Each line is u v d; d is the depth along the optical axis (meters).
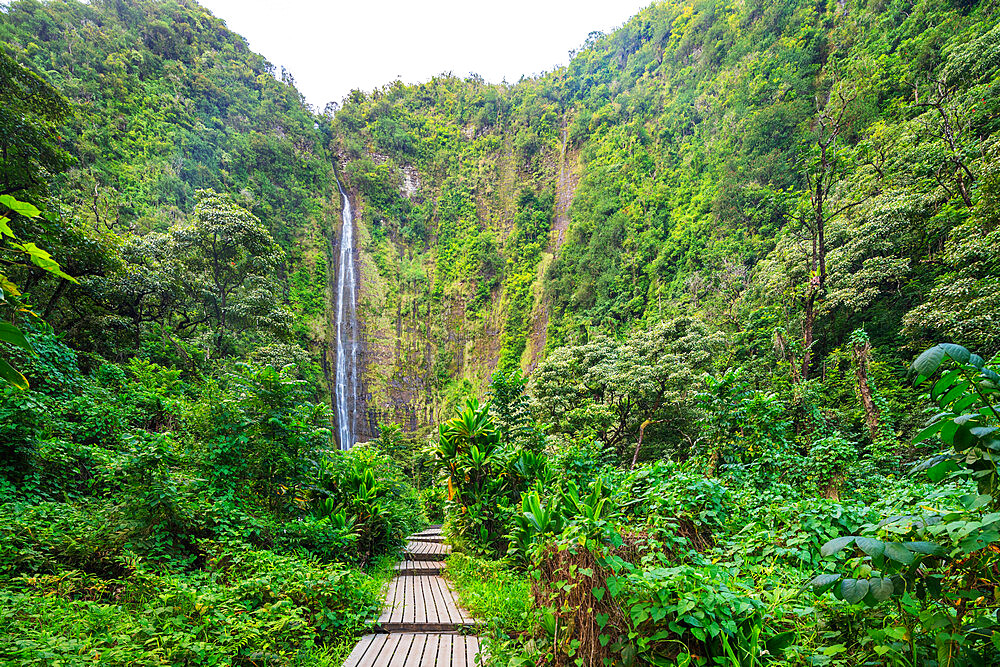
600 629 2.13
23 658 1.93
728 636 1.93
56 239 10.44
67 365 7.52
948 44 26.17
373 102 89.06
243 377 5.15
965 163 15.99
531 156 78.62
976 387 1.36
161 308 15.99
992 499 1.33
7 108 10.30
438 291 66.56
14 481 4.64
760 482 5.40
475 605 4.04
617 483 4.34
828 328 20.00
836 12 44.91
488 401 6.81
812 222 18.44
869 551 1.32
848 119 30.44
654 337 18.38
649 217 53.62
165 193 42.75
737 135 46.09
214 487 4.48
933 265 17.30
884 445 7.39
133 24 61.91
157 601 2.96
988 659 1.36
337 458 6.36
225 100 63.47
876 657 1.76
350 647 3.26
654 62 75.12
